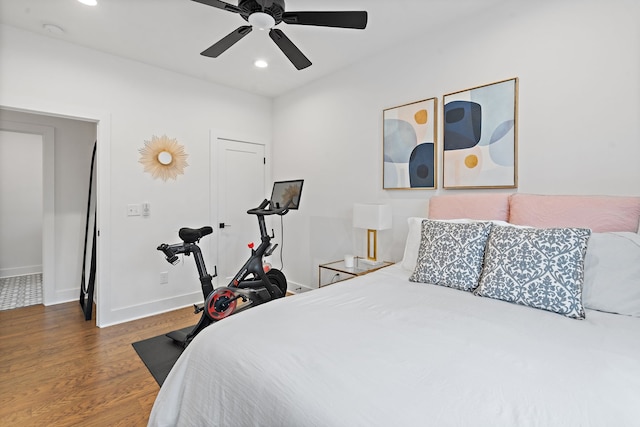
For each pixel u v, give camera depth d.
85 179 3.86
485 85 2.30
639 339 1.15
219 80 3.68
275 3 1.72
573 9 1.94
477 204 2.21
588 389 0.83
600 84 1.85
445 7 2.29
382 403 0.79
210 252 3.77
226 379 1.05
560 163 2.00
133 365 2.28
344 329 1.22
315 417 0.79
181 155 3.50
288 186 3.29
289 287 4.09
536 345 1.09
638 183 1.75
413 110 2.73
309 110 3.77
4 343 2.62
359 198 3.24
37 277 4.84
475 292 1.69
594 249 1.55
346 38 2.73
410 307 1.48
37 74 2.64
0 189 4.80
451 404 0.77
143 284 3.26
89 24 2.50
